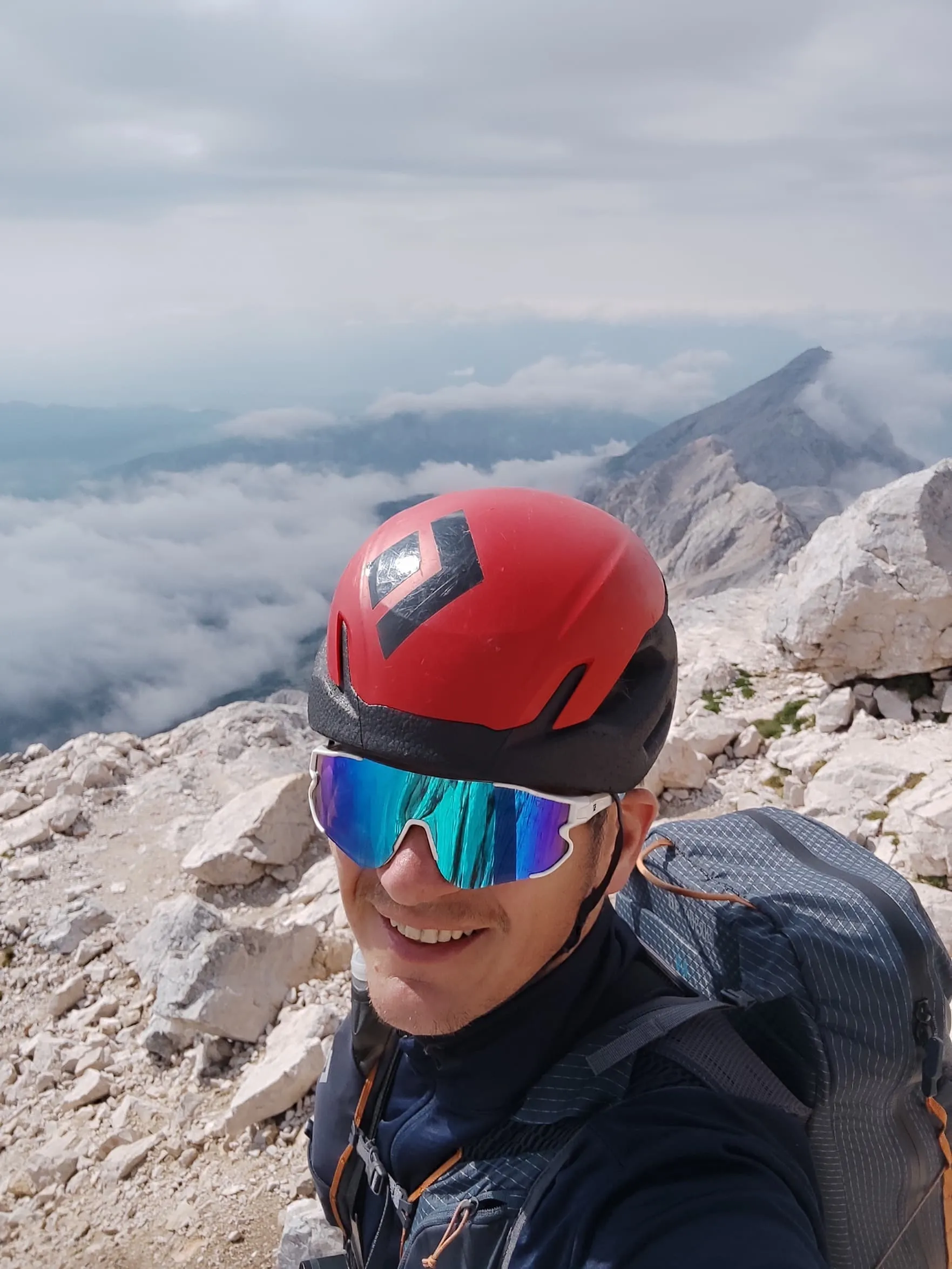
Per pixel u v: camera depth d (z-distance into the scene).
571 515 1.27
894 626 6.90
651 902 1.62
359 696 1.20
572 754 1.18
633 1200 1.04
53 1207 4.60
